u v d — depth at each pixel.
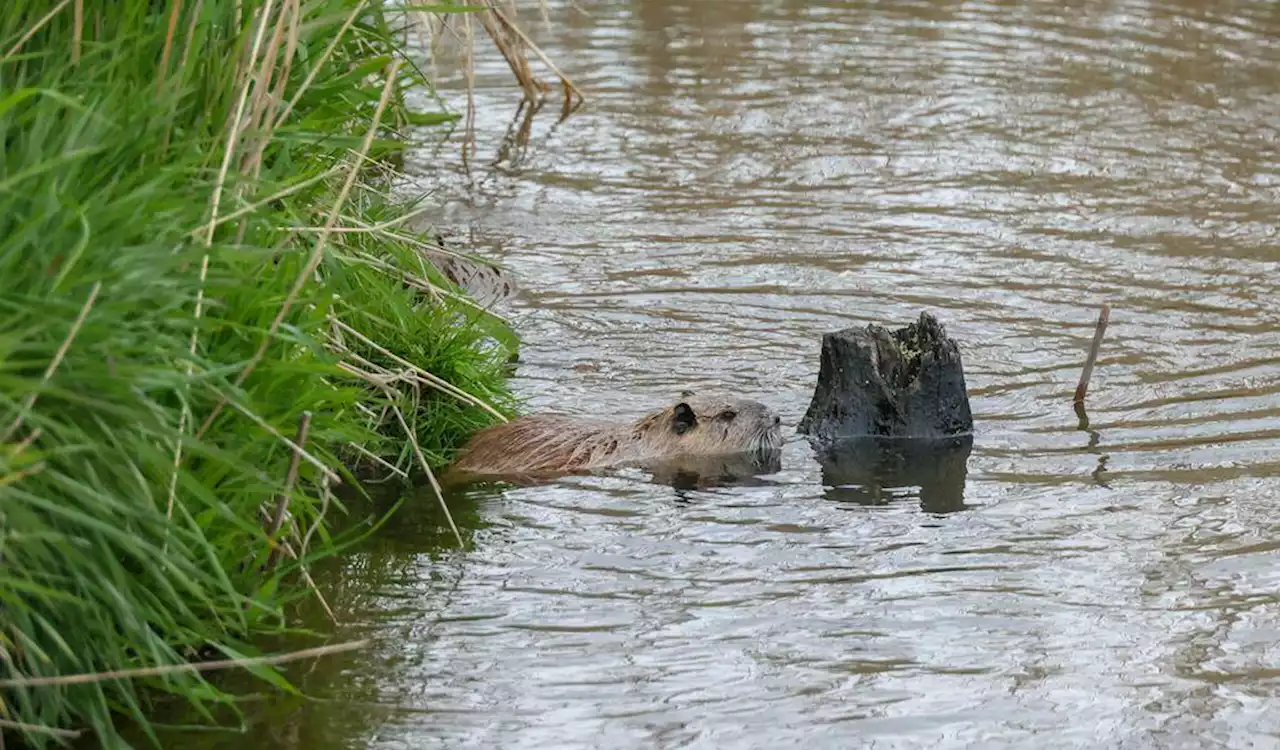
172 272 17.25
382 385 21.48
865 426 27.69
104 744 16.31
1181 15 61.62
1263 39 58.03
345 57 25.16
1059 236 38.56
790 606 20.97
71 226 16.44
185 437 16.28
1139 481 25.28
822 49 56.38
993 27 59.72
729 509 24.48
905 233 38.88
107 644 16.56
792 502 24.77
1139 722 18.03
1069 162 44.38
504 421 26.70
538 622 20.48
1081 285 35.25
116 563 15.77
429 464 26.06
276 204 22.08
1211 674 19.17
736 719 18.05
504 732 17.73
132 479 16.05
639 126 47.88
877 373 27.58
